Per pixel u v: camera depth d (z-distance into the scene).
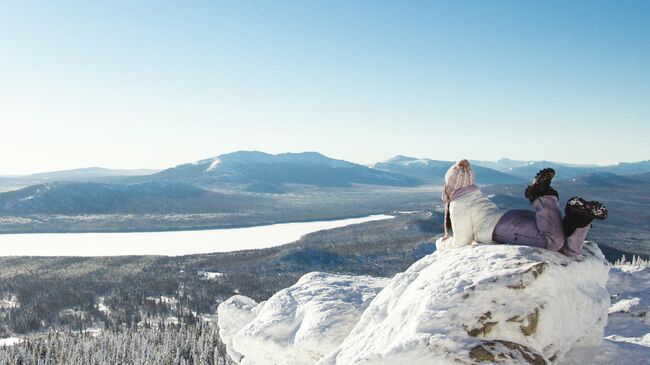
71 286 170.88
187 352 80.00
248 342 8.34
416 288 6.22
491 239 7.09
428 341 5.17
